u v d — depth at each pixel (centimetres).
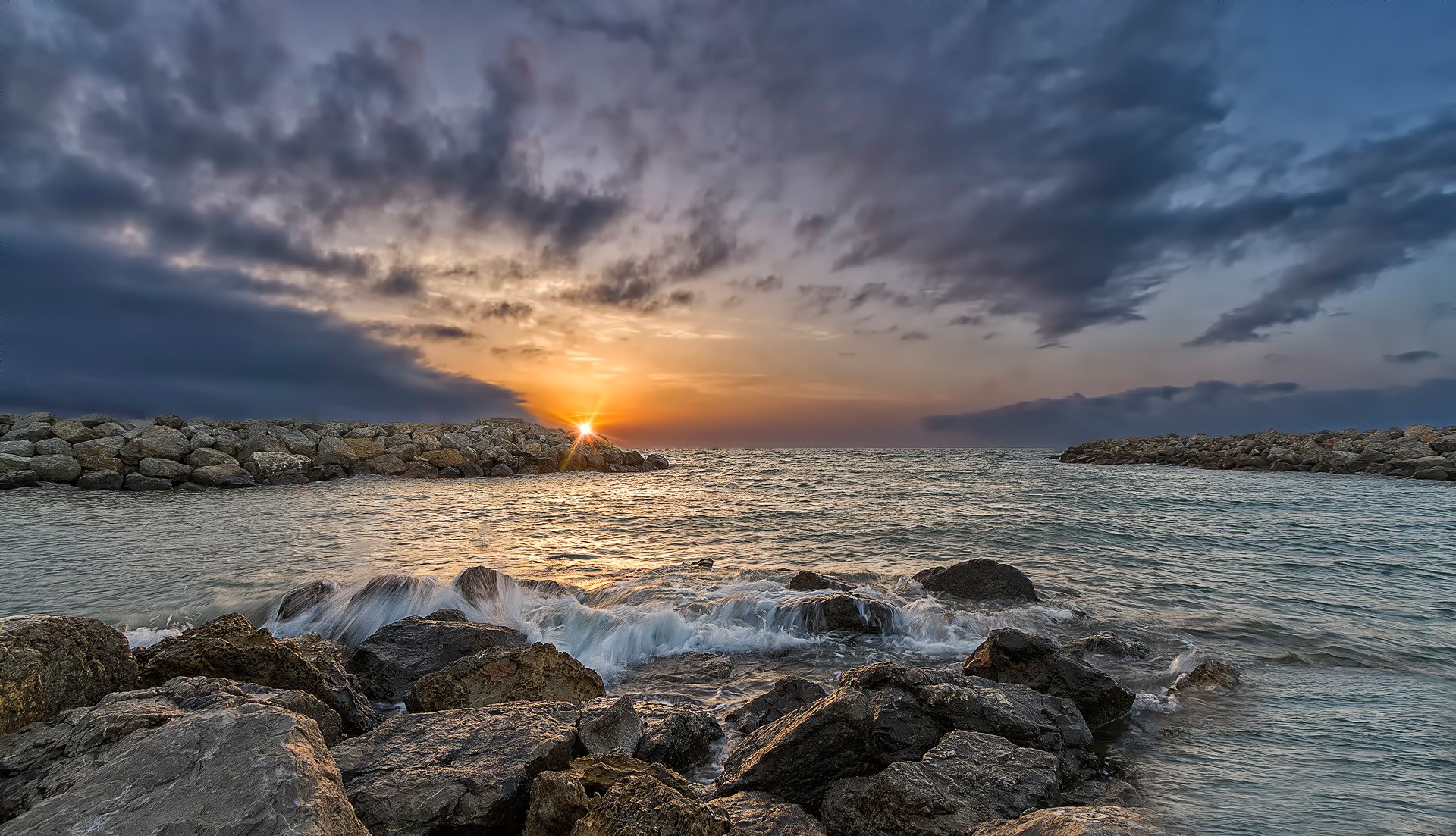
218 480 3306
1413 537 2044
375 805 448
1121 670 902
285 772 360
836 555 1789
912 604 1188
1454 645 1007
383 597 1122
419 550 1789
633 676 903
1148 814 525
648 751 602
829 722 582
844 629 1070
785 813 512
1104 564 1644
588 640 1024
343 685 717
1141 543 1952
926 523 2358
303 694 573
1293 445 6156
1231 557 1731
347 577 1412
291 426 4341
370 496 3127
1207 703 788
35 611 1127
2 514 2267
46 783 388
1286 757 639
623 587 1285
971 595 1289
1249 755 647
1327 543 1936
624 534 2147
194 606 1170
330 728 584
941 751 559
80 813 344
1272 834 495
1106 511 2717
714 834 404
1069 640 1035
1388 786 574
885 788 508
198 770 366
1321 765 621
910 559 1731
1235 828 504
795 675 917
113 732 434
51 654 523
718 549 1891
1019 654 786
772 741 594
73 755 417
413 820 441
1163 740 689
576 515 2619
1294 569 1576
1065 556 1758
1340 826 505
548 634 1036
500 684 732
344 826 351
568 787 437
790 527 2300
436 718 587
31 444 3155
